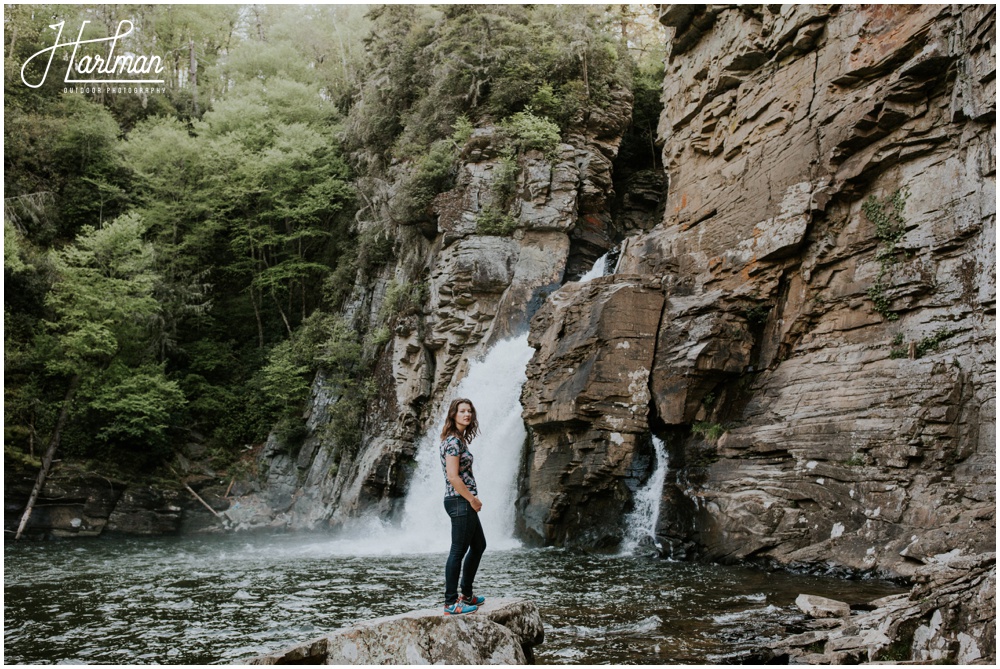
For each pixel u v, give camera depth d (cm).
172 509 3177
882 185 1641
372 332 3434
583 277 2795
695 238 2112
